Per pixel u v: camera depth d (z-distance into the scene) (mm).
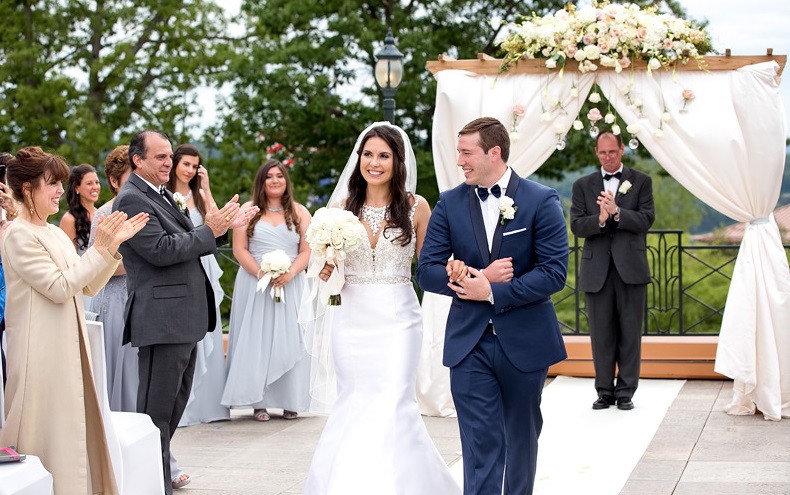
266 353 6996
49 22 20797
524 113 6844
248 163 20984
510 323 4070
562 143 6902
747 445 5914
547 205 4113
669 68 6805
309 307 5156
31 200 4078
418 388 7098
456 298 4203
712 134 6699
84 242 6254
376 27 18516
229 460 5840
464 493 4082
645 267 6922
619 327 7047
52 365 3977
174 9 21188
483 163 4148
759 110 6664
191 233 4781
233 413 7434
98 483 4180
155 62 20703
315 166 19016
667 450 5840
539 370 4094
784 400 6684
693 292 30000
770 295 6707
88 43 21609
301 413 7398
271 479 5375
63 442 3955
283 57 18156
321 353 5184
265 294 7031
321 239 4367
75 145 19781
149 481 4496
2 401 4137
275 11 19172
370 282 4570
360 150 4602
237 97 18922
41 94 19438
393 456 4336
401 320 4570
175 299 4801
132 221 4121
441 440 6285
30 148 4098
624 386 7012
